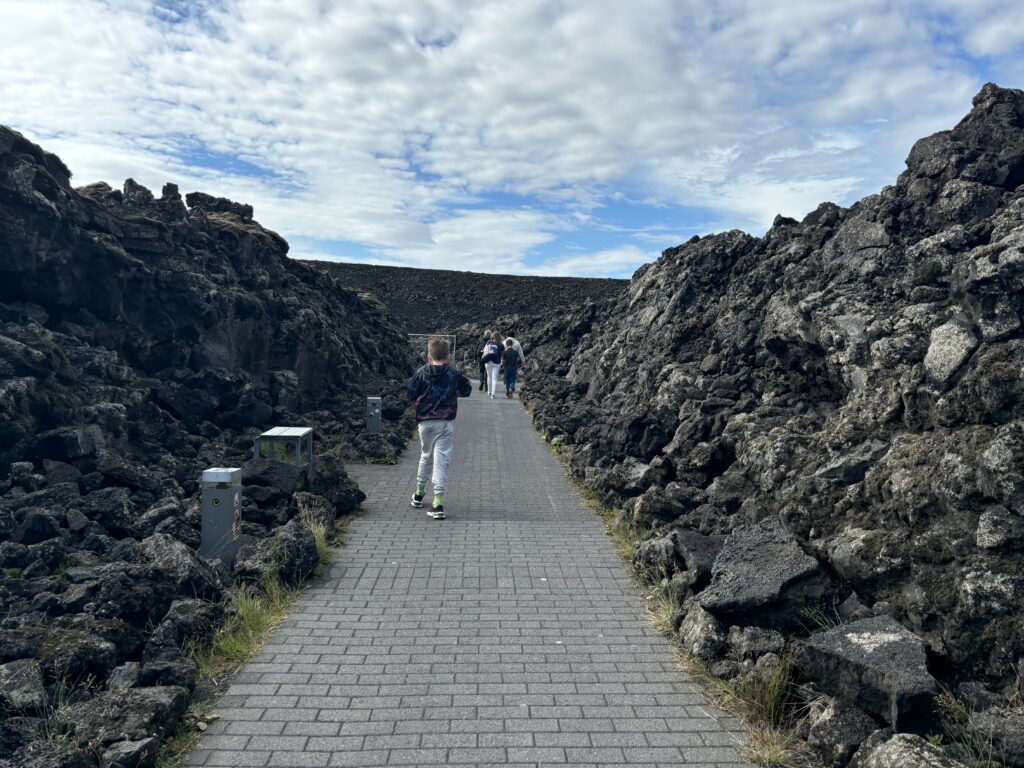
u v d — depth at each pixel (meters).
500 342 20.67
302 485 8.35
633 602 5.95
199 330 11.44
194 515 7.00
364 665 4.77
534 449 12.86
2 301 9.33
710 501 7.93
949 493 5.07
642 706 4.32
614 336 19.12
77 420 8.45
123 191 12.88
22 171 9.08
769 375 10.68
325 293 19.97
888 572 5.10
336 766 3.66
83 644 4.31
